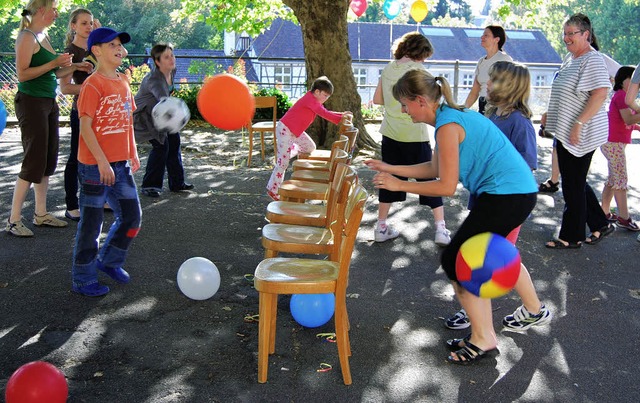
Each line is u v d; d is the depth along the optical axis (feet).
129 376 11.48
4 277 15.69
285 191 17.40
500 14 58.70
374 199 24.63
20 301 14.39
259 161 32.81
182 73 127.03
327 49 36.09
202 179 27.66
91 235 14.55
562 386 11.56
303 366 12.00
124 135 14.48
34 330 13.07
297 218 14.97
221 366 11.91
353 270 17.07
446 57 141.69
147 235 19.35
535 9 58.08
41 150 18.21
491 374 11.91
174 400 10.76
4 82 48.75
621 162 20.56
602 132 18.25
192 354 12.32
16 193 18.48
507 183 11.43
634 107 19.07
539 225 21.63
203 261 14.70
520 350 12.85
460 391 11.31
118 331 13.17
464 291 12.00
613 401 11.13
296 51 132.67
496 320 14.21
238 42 138.41
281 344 12.82
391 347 12.85
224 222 21.04
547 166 33.27
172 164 24.68
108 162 14.08
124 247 15.24
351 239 10.90
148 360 12.06
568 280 16.75
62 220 20.40
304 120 22.63
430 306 14.90
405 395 11.13
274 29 134.92
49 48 18.02
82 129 13.78
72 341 12.68
